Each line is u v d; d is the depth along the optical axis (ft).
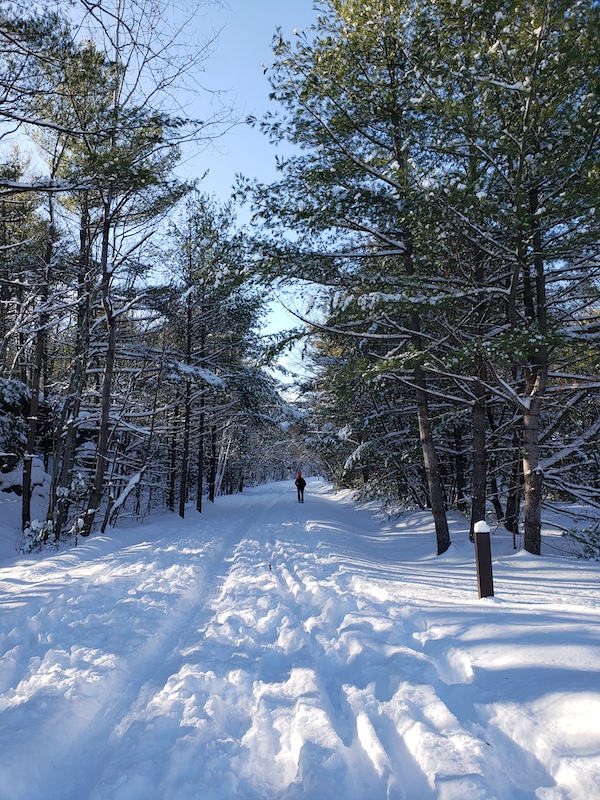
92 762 9.55
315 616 17.88
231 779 8.70
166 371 56.13
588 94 23.12
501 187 29.25
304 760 8.72
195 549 35.14
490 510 50.80
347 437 51.67
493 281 33.63
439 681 11.79
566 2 21.86
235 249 32.32
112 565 29.48
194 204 60.44
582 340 26.12
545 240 28.45
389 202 30.07
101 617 18.19
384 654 13.57
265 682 12.43
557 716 9.11
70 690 11.82
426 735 9.05
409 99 29.60
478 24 25.02
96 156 24.39
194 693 11.91
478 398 33.68
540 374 29.89
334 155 32.01
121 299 50.42
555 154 24.17
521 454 34.04
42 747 9.45
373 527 57.88
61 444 51.67
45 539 41.09
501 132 24.25
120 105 24.67
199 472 77.41
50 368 64.85
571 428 41.65
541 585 21.77
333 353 52.85
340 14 29.78
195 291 56.03
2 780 8.39
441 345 32.12
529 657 11.89
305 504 81.66
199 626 17.58
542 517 48.52
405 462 50.29
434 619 15.93
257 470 213.05
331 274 33.53
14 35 21.68
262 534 43.96
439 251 30.42
